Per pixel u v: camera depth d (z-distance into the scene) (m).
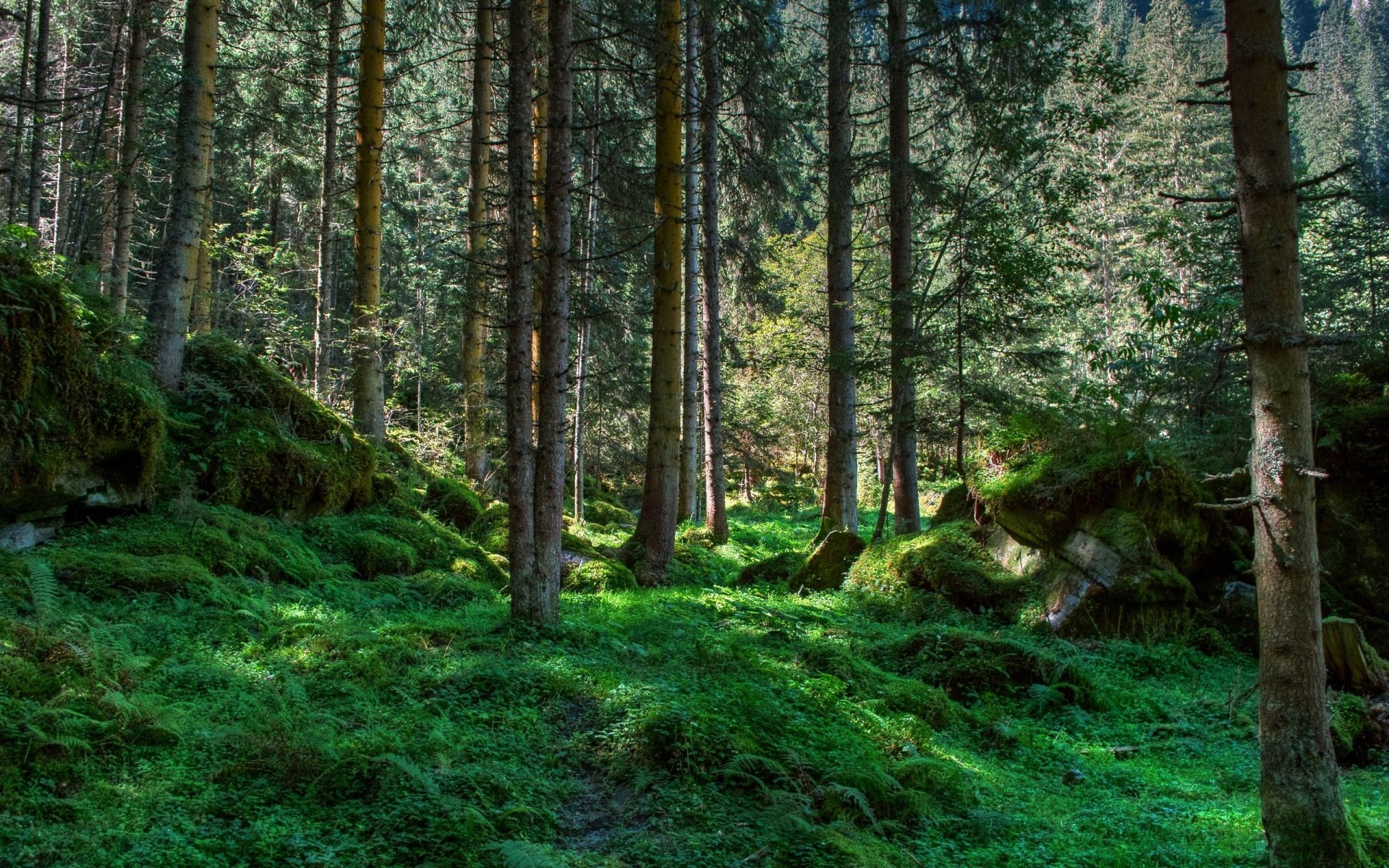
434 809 5.00
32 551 8.34
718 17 16.11
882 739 7.05
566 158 9.32
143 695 5.95
